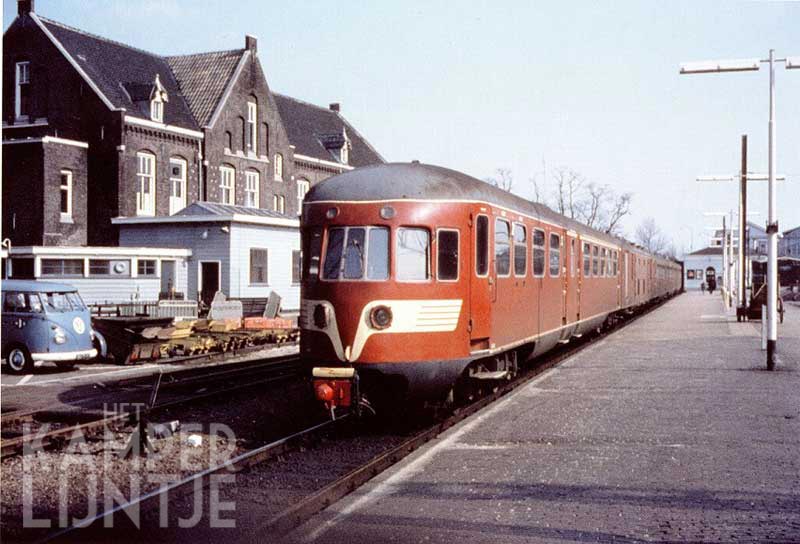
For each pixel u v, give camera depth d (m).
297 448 10.48
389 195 11.65
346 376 11.21
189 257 35.72
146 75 44.19
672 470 9.08
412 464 9.41
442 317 11.70
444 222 11.84
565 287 19.00
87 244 39.00
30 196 37.00
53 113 40.19
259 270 36.94
